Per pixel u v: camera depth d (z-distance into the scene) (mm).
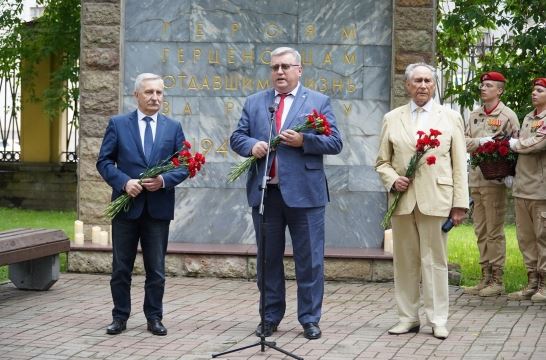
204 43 10984
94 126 10953
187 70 10992
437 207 7445
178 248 10539
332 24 10852
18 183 21422
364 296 9414
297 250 7500
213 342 7289
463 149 7598
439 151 7508
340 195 10859
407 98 10695
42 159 21328
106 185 10945
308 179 7430
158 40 11000
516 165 9320
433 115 7617
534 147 8961
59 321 8031
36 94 21625
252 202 7512
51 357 6762
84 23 10914
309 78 10867
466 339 7398
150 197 7484
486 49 16969
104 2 10914
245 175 10953
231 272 10367
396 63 10695
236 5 10945
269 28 10914
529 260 9383
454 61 16469
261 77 10938
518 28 12945
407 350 7023
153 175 7406
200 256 10406
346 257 10219
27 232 9320
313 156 7465
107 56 10922
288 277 10367
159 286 7578
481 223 9641
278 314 7617
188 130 10992
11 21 21391
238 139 7531
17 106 21672
